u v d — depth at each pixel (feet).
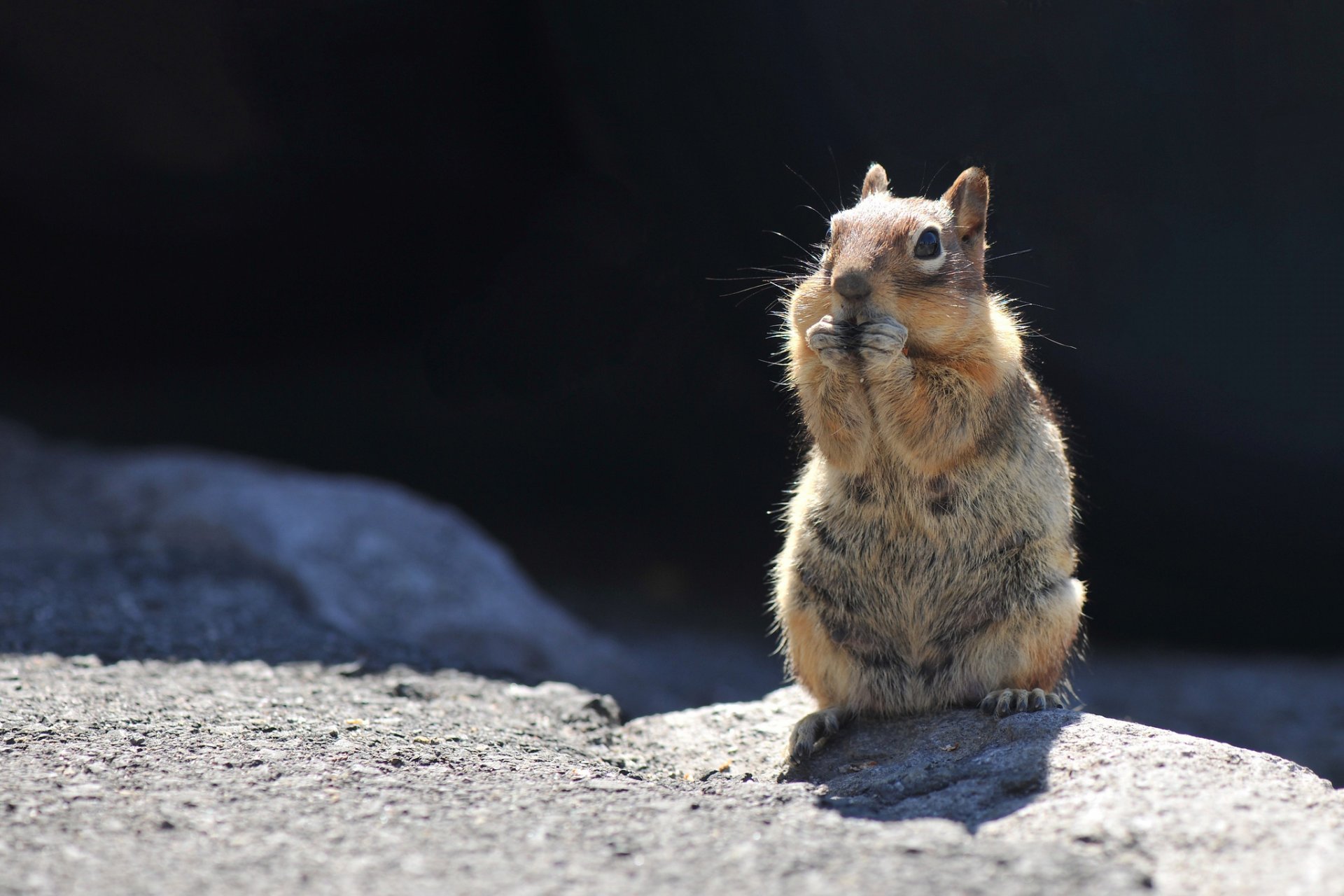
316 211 95.81
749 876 22.90
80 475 87.81
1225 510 86.12
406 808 27.55
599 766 34.37
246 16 80.43
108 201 96.94
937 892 21.83
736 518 113.80
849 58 69.51
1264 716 69.26
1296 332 76.84
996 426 36.09
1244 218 74.13
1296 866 22.81
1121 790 27.07
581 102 81.30
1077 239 72.69
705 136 76.95
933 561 36.70
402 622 65.41
